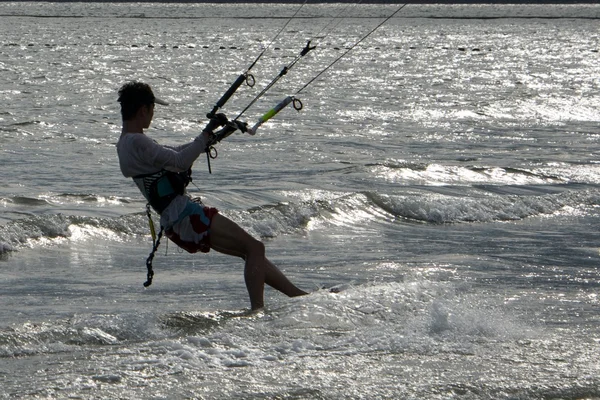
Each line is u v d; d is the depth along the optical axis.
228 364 17.62
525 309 23.20
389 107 90.44
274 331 20.31
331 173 51.41
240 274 28.81
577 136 71.00
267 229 36.31
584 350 19.27
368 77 130.75
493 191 46.78
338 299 22.41
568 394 16.59
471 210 40.91
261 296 22.23
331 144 64.25
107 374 16.83
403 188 46.97
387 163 54.66
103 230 34.84
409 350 18.89
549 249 33.66
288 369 17.42
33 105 86.06
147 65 147.50
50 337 19.39
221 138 21.30
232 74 133.62
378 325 20.88
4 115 77.06
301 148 61.91
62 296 25.30
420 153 61.00
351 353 18.59
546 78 134.00
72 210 39.47
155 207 21.22
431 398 16.06
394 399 15.96
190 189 44.62
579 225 39.38
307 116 81.25
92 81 115.38
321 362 17.92
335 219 38.94
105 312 23.20
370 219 39.47
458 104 94.75
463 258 31.56
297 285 26.98
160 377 16.75
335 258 31.61
